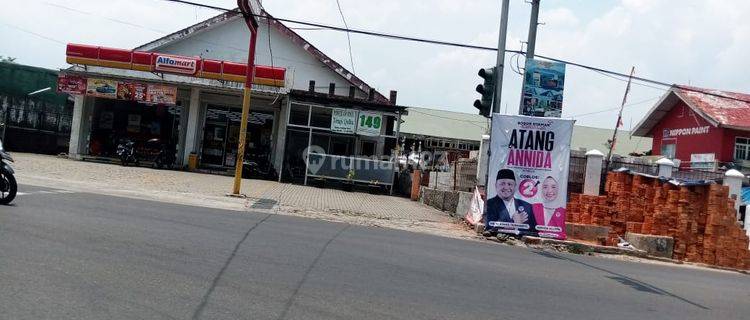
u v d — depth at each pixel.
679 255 14.77
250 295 6.29
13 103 29.94
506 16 15.08
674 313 7.46
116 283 6.31
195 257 7.86
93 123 28.31
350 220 15.22
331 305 6.18
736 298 9.09
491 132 14.55
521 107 17.52
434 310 6.34
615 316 6.95
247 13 16.17
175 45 31.81
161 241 8.73
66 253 7.41
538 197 14.40
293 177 26.95
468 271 8.83
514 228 14.38
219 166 27.66
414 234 13.34
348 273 7.78
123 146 26.36
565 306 7.18
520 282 8.41
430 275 8.19
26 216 9.80
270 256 8.40
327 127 27.52
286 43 32.44
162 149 26.47
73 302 5.57
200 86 25.98
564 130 14.34
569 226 14.98
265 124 28.05
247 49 32.31
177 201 15.29
